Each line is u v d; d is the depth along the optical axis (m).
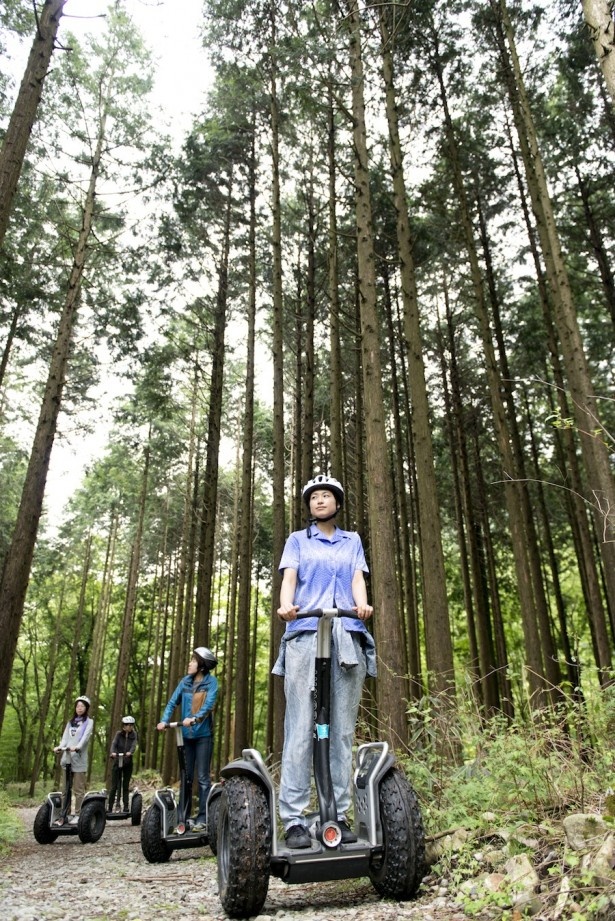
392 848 3.05
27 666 42.69
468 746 4.63
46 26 8.46
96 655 35.84
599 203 17.75
